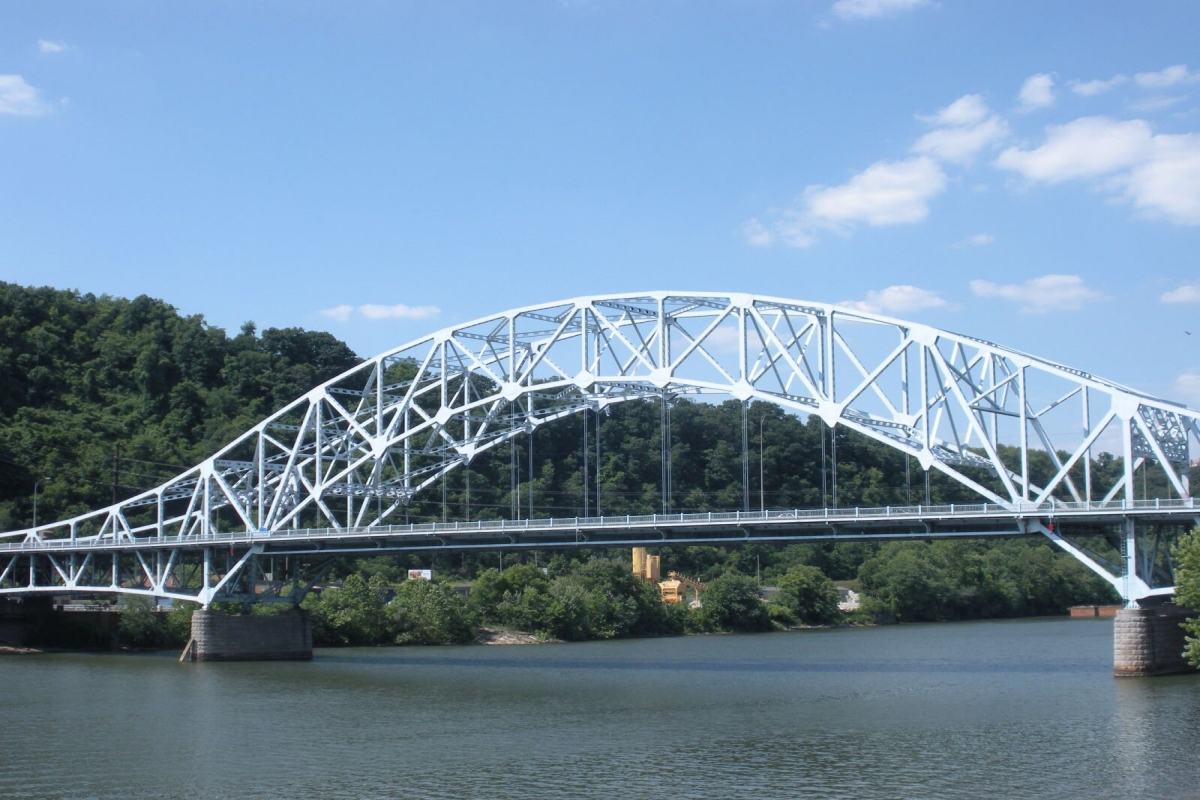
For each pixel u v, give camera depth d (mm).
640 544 90750
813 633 148125
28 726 66688
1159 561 84438
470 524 101438
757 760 55219
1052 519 79812
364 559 163125
